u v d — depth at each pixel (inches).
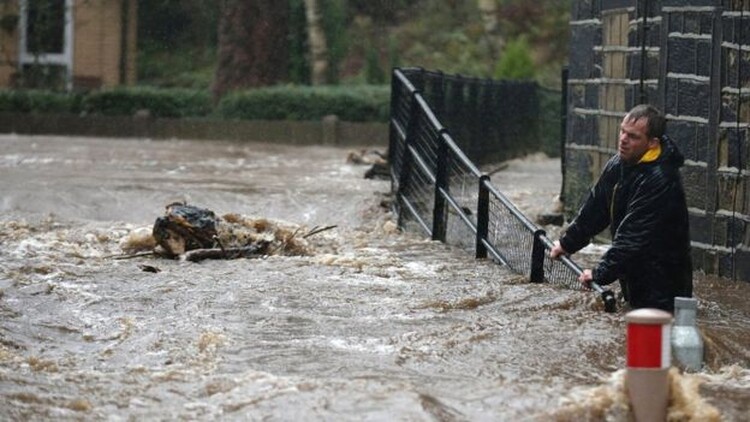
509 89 3469.5
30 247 1641.2
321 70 4778.5
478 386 975.0
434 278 1470.2
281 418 893.2
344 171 2723.9
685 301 1053.2
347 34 5383.9
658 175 1218.6
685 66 1620.3
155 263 1553.9
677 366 1049.5
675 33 1635.1
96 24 4972.9
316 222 2026.3
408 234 1879.9
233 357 1069.1
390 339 1136.8
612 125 1876.2
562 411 904.3
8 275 1432.1
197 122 4106.8
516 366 1045.2
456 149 1728.6
